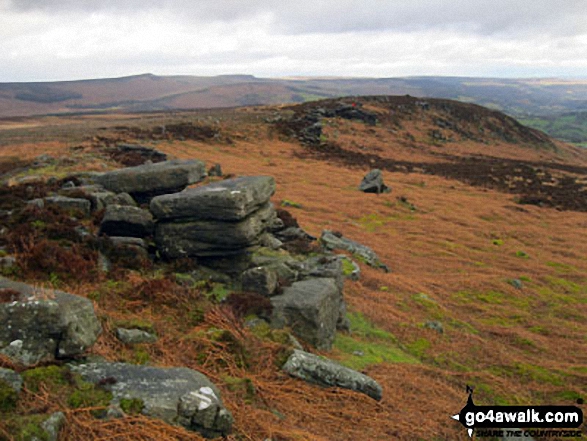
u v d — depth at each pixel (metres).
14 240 11.64
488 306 21.05
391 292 20.11
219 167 35.94
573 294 23.91
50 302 6.99
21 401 5.75
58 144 42.62
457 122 110.69
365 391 9.59
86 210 14.76
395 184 49.97
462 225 36.75
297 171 50.31
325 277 14.48
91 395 6.19
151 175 16.33
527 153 100.94
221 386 8.06
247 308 11.79
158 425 5.98
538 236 35.19
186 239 13.46
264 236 16.39
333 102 104.06
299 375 9.30
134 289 10.93
